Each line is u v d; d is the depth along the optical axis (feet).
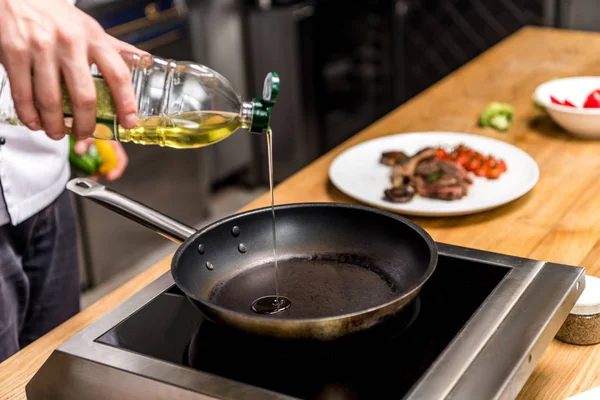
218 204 11.31
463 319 2.91
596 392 2.83
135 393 2.65
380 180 4.85
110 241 9.31
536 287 3.05
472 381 2.56
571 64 6.76
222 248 3.29
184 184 10.25
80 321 3.52
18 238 4.78
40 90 2.94
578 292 3.11
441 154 4.96
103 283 9.37
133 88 3.13
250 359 2.76
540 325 2.82
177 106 3.16
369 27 11.82
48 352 3.31
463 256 3.32
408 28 12.44
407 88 12.91
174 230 3.28
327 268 3.30
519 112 5.90
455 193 4.50
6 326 4.64
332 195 4.75
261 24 10.66
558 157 5.13
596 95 5.41
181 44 9.64
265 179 11.67
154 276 3.85
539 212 4.40
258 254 3.38
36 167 4.70
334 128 11.77
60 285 5.13
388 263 3.25
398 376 2.64
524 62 6.94
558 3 11.25
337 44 11.29
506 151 5.12
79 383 2.76
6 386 3.10
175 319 3.02
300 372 2.68
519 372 2.63
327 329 2.56
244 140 11.37
